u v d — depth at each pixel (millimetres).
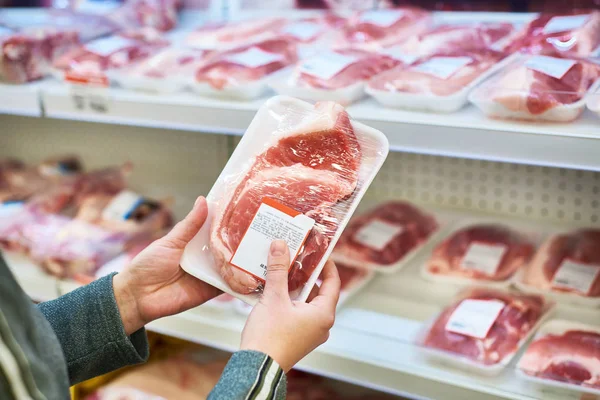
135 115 1478
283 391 873
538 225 1655
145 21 1986
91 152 2381
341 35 1691
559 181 1642
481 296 1401
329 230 987
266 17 1899
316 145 1055
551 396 1151
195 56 1674
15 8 2217
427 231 1715
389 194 1908
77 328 1045
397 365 1245
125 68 1609
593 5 1436
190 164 2199
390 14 1694
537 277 1451
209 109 1380
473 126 1139
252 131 1098
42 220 1907
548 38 1363
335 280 1014
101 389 1682
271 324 887
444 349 1255
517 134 1103
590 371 1167
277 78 1466
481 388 1175
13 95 1630
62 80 1723
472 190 1774
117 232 1825
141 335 1112
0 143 2529
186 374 1717
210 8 2031
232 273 976
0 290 714
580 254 1472
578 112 1156
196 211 1046
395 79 1326
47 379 734
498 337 1270
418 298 1497
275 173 1028
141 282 1067
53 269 1727
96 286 1068
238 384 826
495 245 1574
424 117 1228
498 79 1271
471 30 1543
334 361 1290
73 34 1857
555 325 1317
